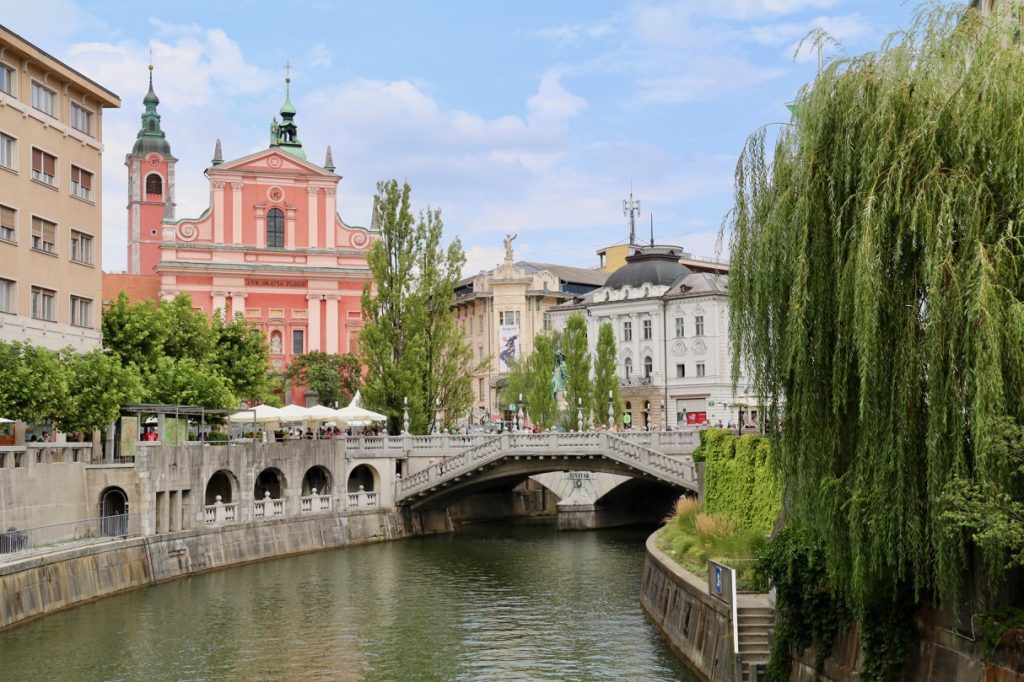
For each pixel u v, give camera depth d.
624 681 30.41
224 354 68.88
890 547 18.53
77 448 47.78
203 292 91.88
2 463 41.84
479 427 85.62
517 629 38.31
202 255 91.94
